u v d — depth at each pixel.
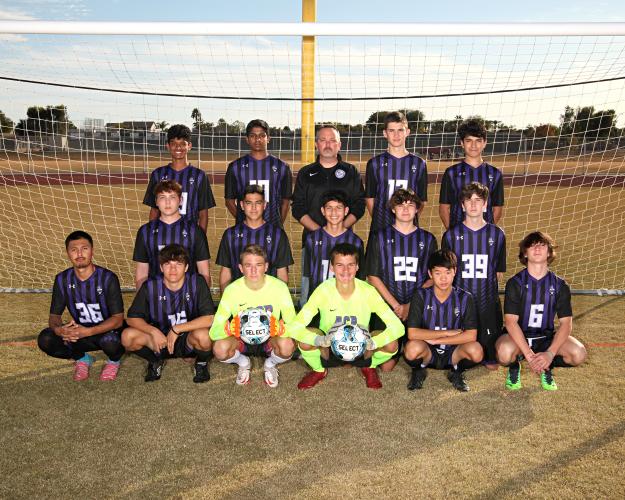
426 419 2.56
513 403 2.71
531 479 2.08
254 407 2.69
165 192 3.17
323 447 2.31
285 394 2.84
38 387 2.90
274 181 3.69
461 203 3.34
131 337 2.91
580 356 2.86
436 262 2.78
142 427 2.49
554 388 2.86
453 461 2.21
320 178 3.52
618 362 3.18
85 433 2.43
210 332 2.87
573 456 2.24
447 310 2.88
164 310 3.00
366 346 2.79
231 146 8.44
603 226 7.64
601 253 6.13
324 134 3.42
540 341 2.97
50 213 8.80
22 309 4.18
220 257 3.30
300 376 3.07
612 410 2.62
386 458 2.23
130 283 4.96
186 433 2.43
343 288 2.87
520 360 3.25
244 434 2.42
